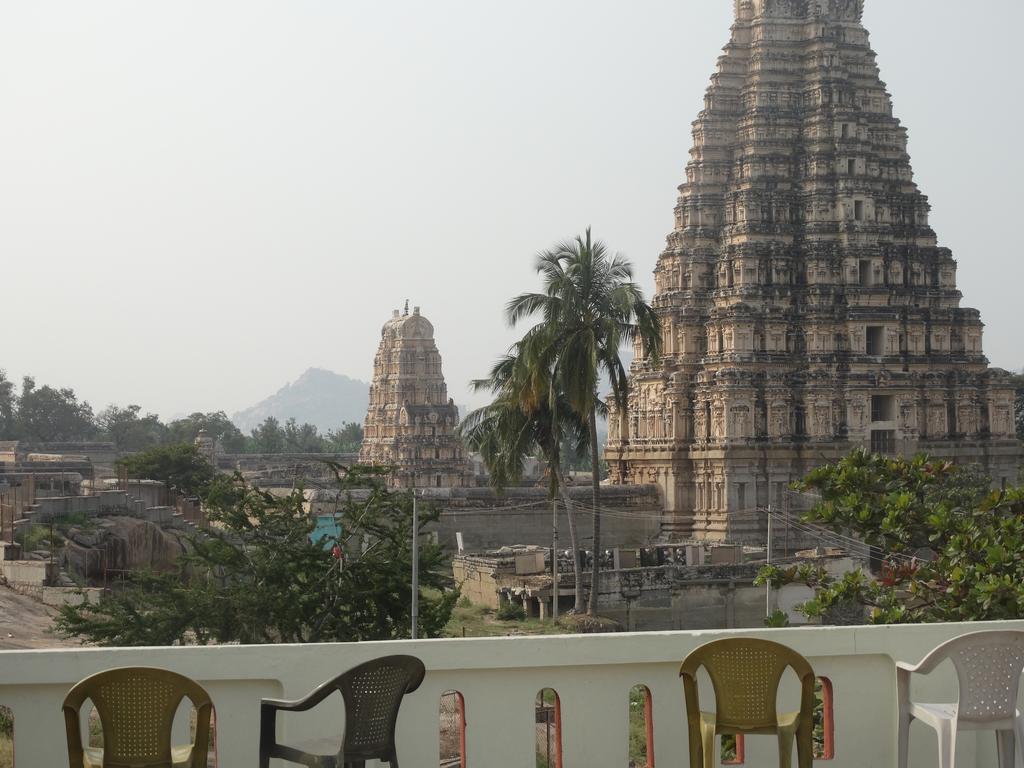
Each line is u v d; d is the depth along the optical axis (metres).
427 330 185.75
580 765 17.69
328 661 17.27
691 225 131.88
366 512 56.34
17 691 16.81
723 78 134.00
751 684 15.81
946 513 41.06
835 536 101.00
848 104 130.38
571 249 78.38
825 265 125.62
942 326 128.88
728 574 91.00
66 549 69.50
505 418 85.25
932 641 18.64
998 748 16.53
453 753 35.75
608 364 79.06
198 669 17.06
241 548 55.66
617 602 88.19
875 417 126.38
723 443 120.62
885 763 18.55
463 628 78.25
